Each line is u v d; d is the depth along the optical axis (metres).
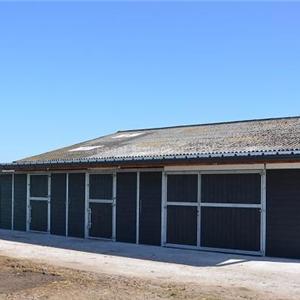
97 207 20.78
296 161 15.02
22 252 16.64
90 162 19.84
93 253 16.52
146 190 19.05
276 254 15.67
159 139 22.86
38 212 23.50
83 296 9.65
